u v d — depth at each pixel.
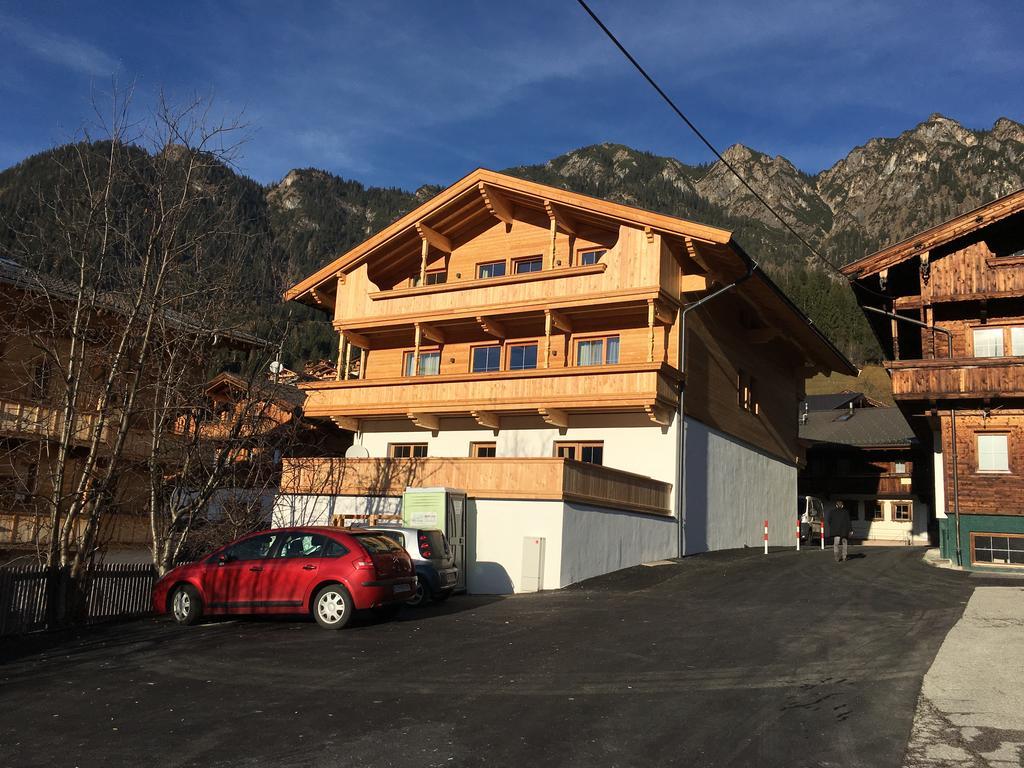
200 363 17.14
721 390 26.89
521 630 12.06
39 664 10.43
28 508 20.59
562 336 25.45
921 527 47.69
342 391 27.09
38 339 16.45
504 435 25.28
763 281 25.33
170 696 8.39
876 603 13.79
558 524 18.02
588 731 6.95
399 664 9.77
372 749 6.52
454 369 27.27
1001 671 8.84
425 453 26.66
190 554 19.41
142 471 18.61
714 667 9.27
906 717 7.27
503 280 25.09
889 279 23.22
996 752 6.39
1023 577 17.86
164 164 15.43
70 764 6.27
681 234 22.70
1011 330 21.50
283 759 6.30
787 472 33.66
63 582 14.19
